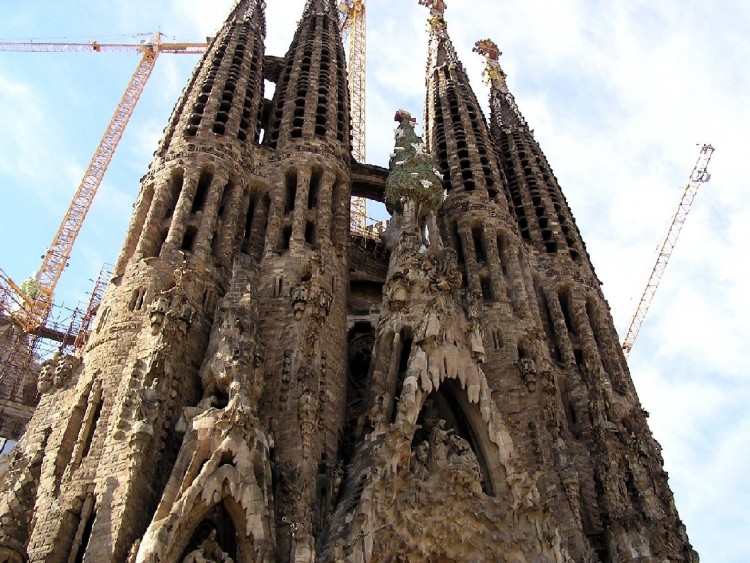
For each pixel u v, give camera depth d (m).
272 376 40.41
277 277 46.38
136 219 47.28
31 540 31.42
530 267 59.81
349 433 42.75
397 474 35.56
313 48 69.12
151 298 40.59
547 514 37.44
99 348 38.59
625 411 50.91
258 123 61.28
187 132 52.84
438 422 39.91
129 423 34.22
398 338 43.06
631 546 39.66
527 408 46.56
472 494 36.97
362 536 32.19
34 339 73.56
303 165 55.44
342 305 48.19
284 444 37.16
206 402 35.53
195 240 45.34
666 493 45.06
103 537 30.52
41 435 36.94
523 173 69.81
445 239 59.72
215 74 59.28
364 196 65.12
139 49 107.75
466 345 43.03
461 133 70.06
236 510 31.72
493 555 35.94
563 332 54.84
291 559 30.88
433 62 82.69
